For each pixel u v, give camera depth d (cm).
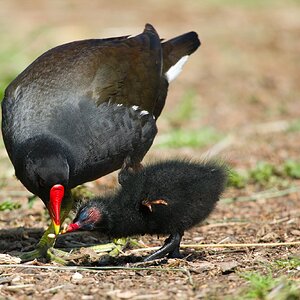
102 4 3559
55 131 1157
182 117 2178
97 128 1196
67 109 1179
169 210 1101
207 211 1138
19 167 1128
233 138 1997
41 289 974
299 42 3088
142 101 1301
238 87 2531
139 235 1159
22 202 1498
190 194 1112
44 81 1196
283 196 1559
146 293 941
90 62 1241
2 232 1304
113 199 1132
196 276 1017
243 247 1193
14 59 2517
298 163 1739
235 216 1414
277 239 1232
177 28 3127
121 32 2903
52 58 1240
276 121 2161
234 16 3466
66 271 1057
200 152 1869
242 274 989
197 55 2916
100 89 1223
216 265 1060
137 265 1088
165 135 1986
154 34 1415
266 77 2642
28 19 3127
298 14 3522
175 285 973
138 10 3462
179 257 1134
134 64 1311
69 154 1146
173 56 1440
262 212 1440
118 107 1235
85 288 969
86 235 1285
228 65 2791
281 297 895
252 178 1666
